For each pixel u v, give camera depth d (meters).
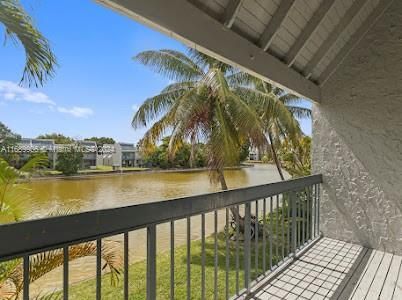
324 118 4.04
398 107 3.49
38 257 2.63
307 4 2.76
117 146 27.66
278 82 3.01
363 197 3.74
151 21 1.64
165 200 1.56
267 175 21.22
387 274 2.88
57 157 19.98
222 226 8.19
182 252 5.88
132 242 6.26
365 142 3.72
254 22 2.52
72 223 1.09
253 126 6.62
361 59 3.73
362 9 3.37
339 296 2.45
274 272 2.87
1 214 2.81
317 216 4.06
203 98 6.61
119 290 3.99
